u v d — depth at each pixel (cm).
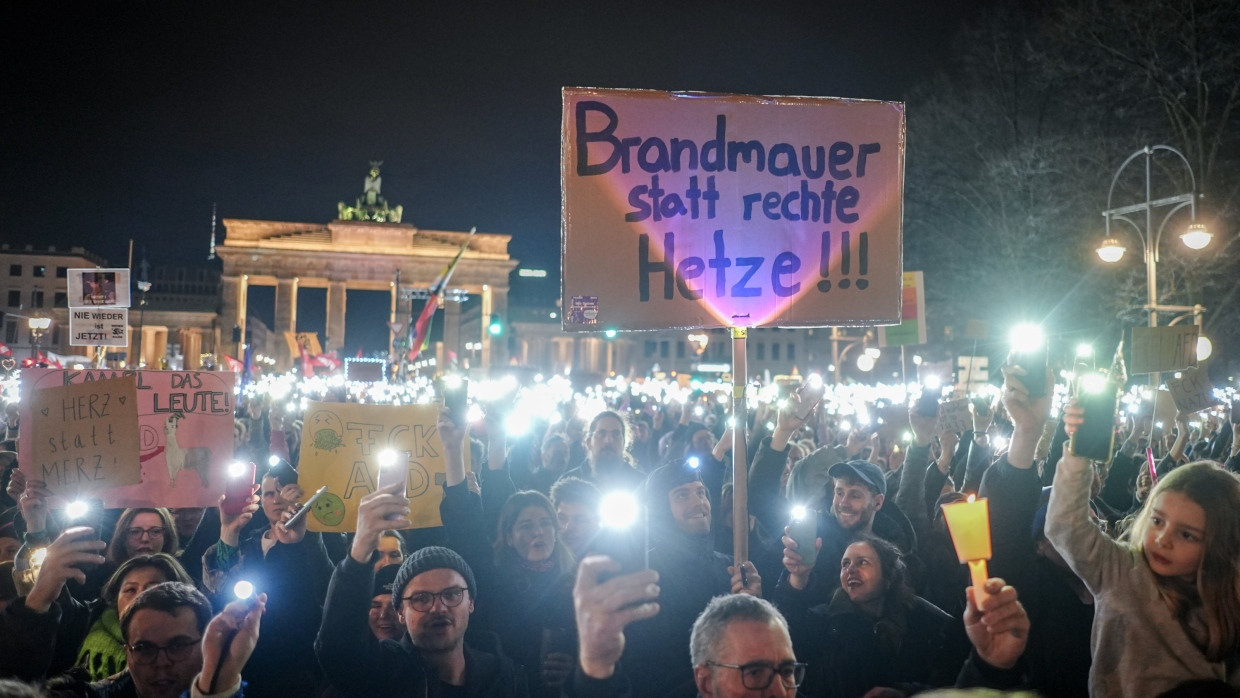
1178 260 2972
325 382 2438
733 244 611
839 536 628
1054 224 3272
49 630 468
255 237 9681
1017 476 485
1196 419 1341
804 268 615
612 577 307
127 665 485
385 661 478
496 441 809
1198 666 398
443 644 488
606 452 885
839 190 622
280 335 9600
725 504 786
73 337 1202
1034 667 494
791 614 596
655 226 607
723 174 614
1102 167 3152
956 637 526
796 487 778
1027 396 480
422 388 2403
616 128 609
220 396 729
